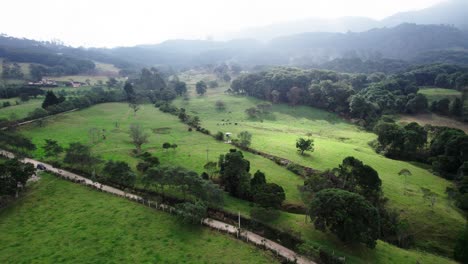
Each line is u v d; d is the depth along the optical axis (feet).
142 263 161.17
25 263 160.86
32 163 271.90
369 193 239.71
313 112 640.58
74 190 239.30
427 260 178.09
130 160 299.99
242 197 238.07
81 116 490.49
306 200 224.94
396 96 615.98
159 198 226.58
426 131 406.62
